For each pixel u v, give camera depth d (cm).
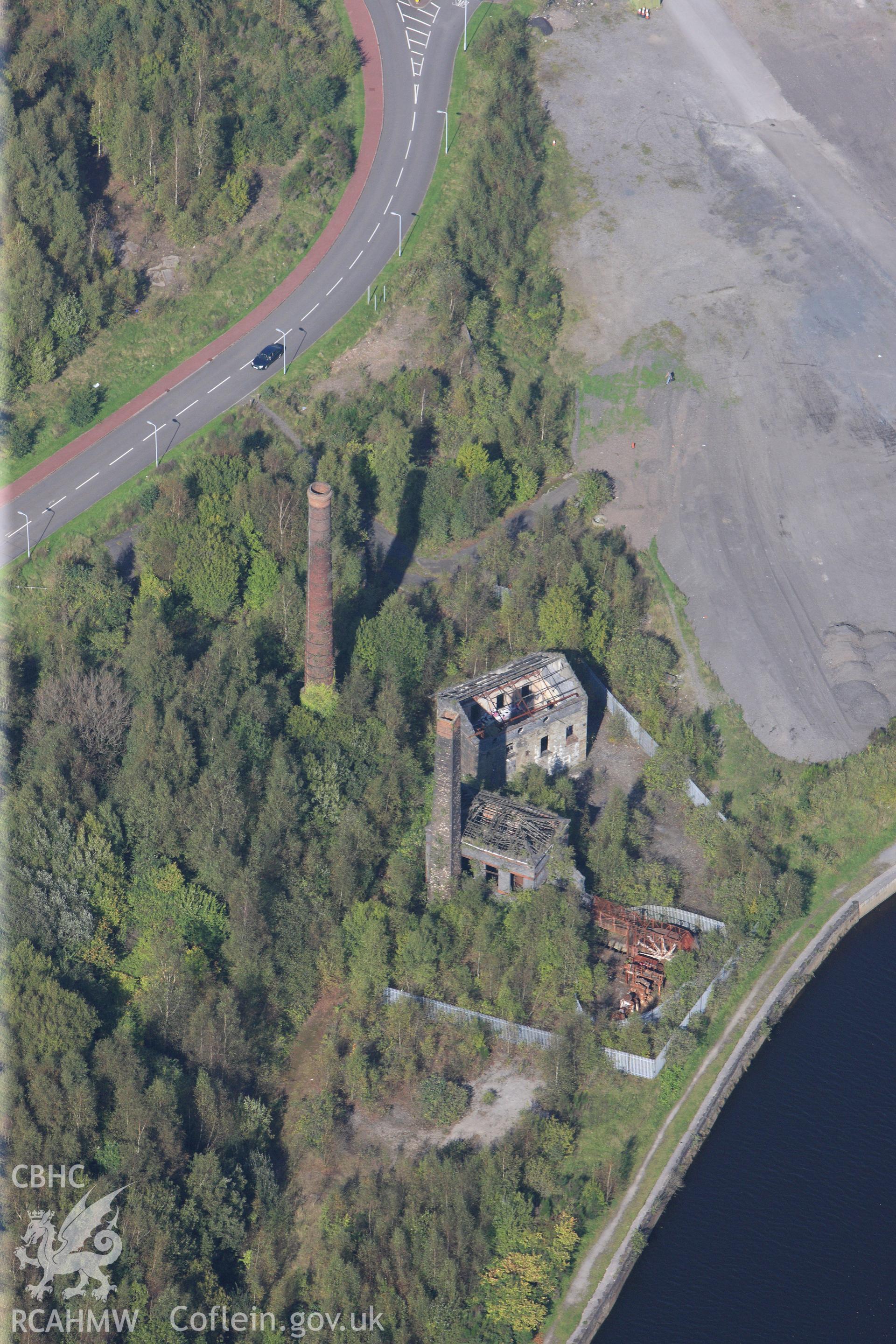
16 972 15012
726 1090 15150
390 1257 13625
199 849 16225
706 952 15900
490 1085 15025
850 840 17675
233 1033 15038
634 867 16662
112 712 17038
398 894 16188
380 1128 14712
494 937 15862
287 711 17588
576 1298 13550
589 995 15512
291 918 15888
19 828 16025
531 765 17325
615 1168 14400
